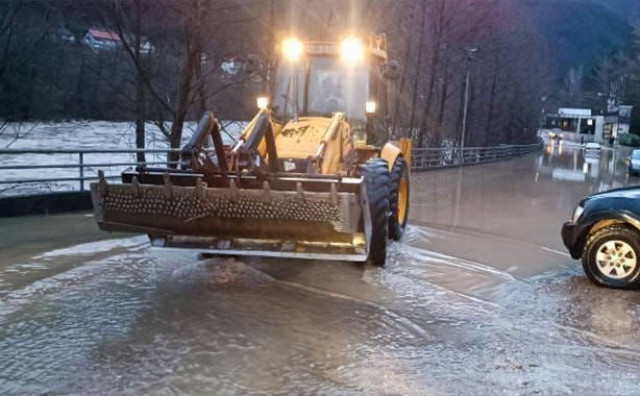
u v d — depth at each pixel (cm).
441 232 987
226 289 585
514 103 5897
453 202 1472
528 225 1105
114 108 2262
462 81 4122
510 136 6241
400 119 3441
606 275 645
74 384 372
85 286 583
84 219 987
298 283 614
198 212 575
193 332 465
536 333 493
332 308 536
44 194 1035
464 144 4122
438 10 3281
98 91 2259
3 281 592
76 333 457
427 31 3341
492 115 5138
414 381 391
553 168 3425
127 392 363
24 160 2267
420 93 3597
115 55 1939
